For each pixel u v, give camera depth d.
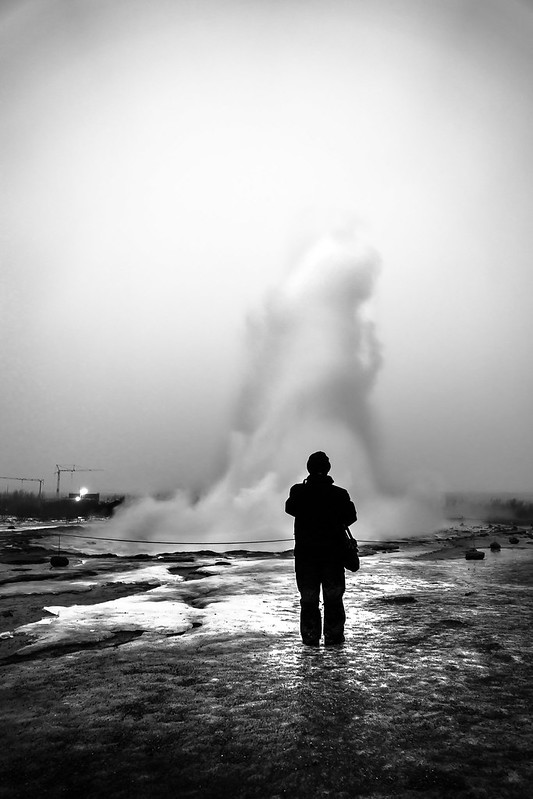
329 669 3.34
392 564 9.67
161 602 5.84
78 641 4.13
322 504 4.17
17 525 27.41
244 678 3.18
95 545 15.01
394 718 2.56
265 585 7.17
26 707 2.74
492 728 2.44
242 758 2.16
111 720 2.55
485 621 4.76
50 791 1.93
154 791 1.92
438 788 1.92
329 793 1.89
